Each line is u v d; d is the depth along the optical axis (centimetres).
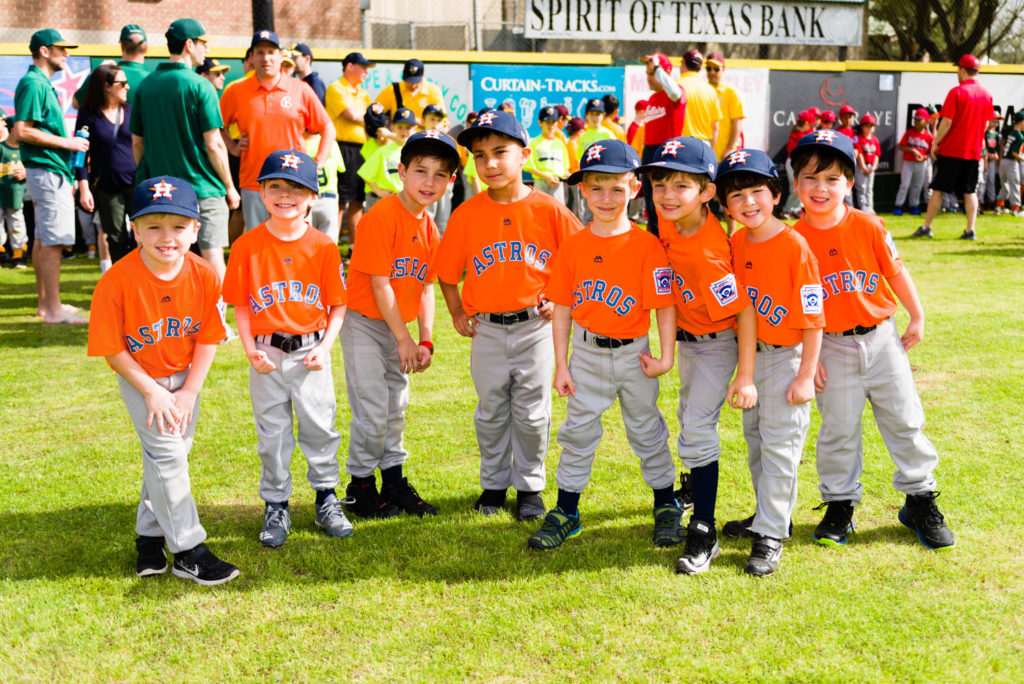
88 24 1177
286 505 306
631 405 296
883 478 337
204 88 532
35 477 353
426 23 1267
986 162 1252
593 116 962
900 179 1293
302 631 243
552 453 379
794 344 272
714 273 270
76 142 593
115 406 442
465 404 442
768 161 266
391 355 325
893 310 283
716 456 283
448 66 1047
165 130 534
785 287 265
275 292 290
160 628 245
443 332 591
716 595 256
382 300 308
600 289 285
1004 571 265
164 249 253
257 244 290
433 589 264
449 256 318
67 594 263
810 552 282
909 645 228
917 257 840
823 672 217
